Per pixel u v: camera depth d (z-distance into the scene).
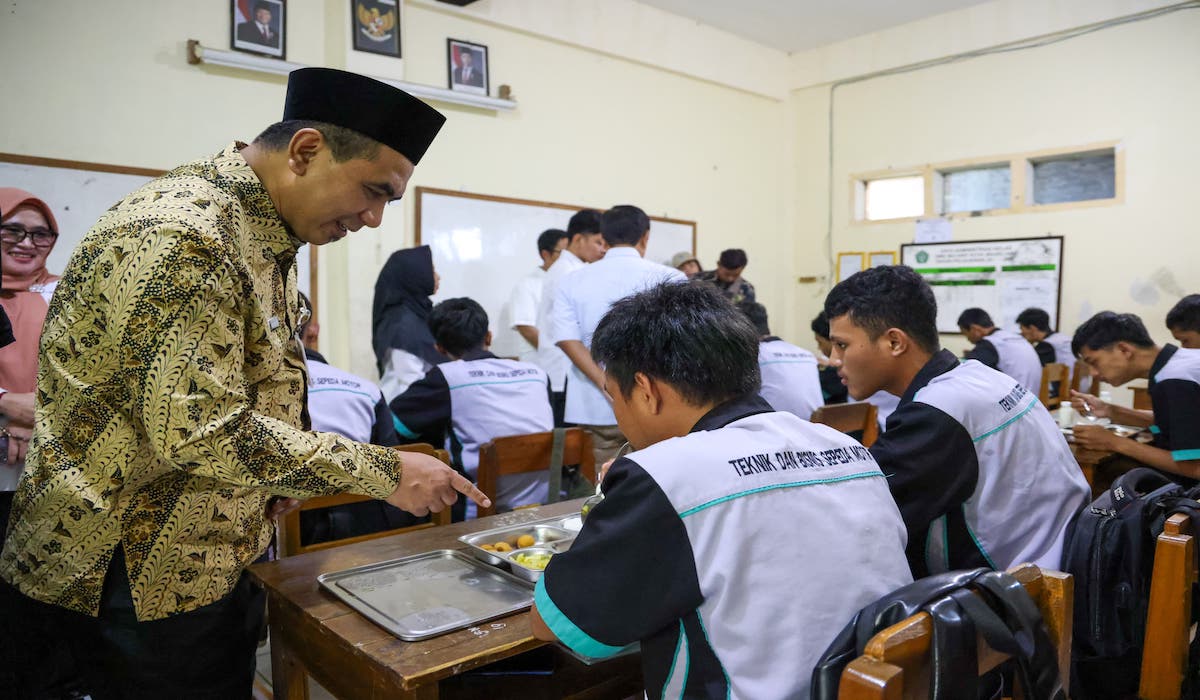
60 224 3.29
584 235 3.59
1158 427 2.34
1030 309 5.11
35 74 3.22
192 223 1.00
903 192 6.22
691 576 0.83
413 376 3.74
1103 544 1.26
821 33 6.14
